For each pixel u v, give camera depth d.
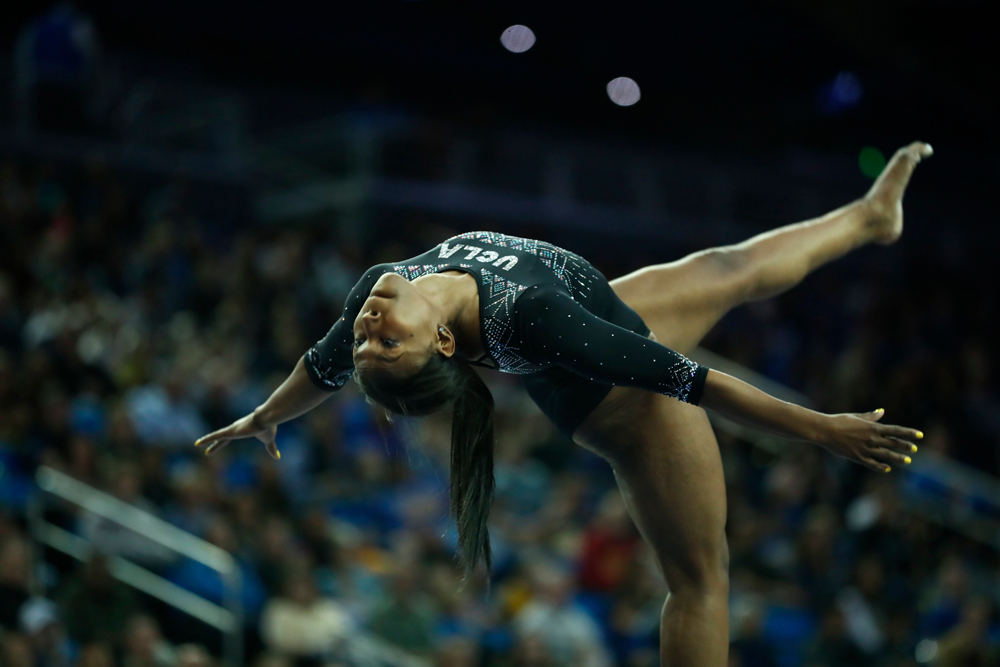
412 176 15.27
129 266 11.10
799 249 3.81
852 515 10.27
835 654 8.27
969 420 12.88
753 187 18.38
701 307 3.62
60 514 6.89
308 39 20.38
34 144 13.50
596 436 3.40
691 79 22.81
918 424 12.33
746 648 7.86
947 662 8.26
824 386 13.22
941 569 9.92
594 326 2.86
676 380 2.81
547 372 3.42
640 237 17.23
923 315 16.23
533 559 8.46
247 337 10.36
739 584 8.86
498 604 7.90
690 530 3.36
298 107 16.47
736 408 2.82
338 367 3.22
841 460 10.97
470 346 3.01
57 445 7.55
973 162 22.28
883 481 10.57
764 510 10.34
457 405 2.96
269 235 12.96
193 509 7.47
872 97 22.52
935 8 16.83
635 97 22.50
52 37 13.80
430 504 8.26
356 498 8.84
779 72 22.81
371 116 15.60
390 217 15.05
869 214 3.97
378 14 21.11
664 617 3.41
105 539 6.80
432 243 13.82
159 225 11.51
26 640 5.84
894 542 9.98
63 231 10.81
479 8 21.88
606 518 8.79
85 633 6.28
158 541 6.78
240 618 6.48
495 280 3.02
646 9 21.56
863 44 17.22
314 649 6.75
